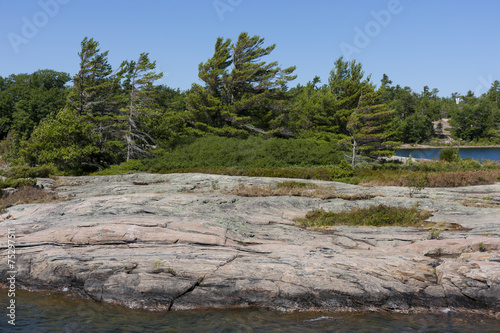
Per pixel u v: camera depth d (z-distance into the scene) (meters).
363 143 35.47
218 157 34.25
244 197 19.23
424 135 118.62
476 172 26.33
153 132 38.91
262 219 14.84
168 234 12.00
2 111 77.00
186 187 21.67
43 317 8.68
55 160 34.41
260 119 45.12
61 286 10.20
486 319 8.45
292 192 20.36
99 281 9.77
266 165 33.00
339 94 49.50
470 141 120.06
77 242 11.61
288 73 42.78
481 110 122.19
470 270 9.32
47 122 37.81
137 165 33.41
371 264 9.99
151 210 15.18
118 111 41.06
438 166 35.22
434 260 10.30
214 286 9.34
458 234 12.38
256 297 9.23
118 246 11.41
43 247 11.39
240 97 46.00
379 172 28.22
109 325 8.30
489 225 13.18
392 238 12.34
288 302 9.09
